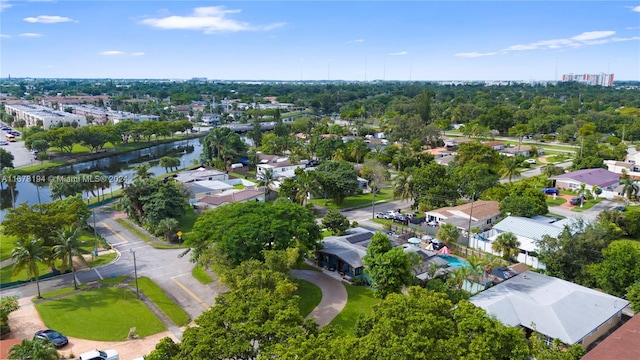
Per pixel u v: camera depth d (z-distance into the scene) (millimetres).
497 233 85750
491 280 64188
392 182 130375
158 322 56312
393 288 58219
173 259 76875
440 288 58438
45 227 67062
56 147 186500
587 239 66500
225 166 155500
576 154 167000
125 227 93625
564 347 48344
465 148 140125
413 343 35906
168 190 92875
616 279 59406
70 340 51812
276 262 57875
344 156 158500
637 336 45250
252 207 70500
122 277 69062
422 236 88125
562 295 56594
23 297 62250
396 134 198500
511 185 108312
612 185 125312
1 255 77000
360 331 42781
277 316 40562
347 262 69625
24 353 42312
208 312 43062
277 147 176250
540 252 70375
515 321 51969
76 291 64062
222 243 62219
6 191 133500
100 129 191375
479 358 35656
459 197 112000
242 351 36656
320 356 34000
